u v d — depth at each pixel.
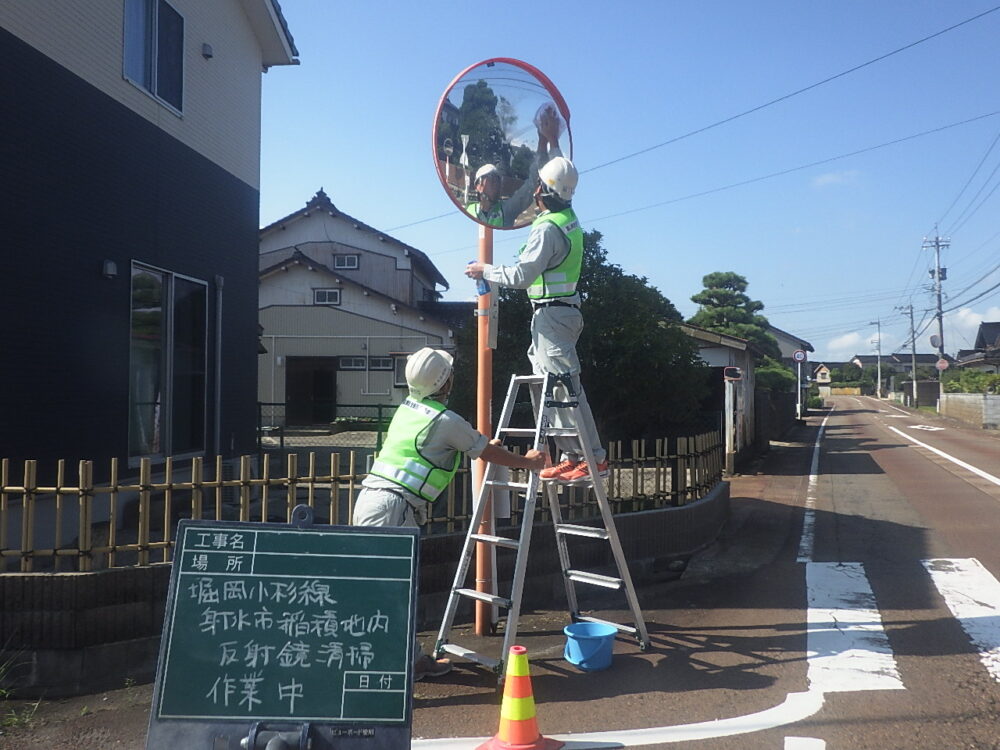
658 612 6.07
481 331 5.67
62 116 7.10
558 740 3.92
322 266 26.22
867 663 4.91
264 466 5.23
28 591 4.66
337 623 3.37
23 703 4.53
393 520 4.23
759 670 4.84
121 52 7.97
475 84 5.59
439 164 5.51
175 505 8.66
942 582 6.70
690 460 8.09
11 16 6.53
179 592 3.35
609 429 14.38
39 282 6.81
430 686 4.68
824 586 6.67
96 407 7.54
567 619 5.90
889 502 11.24
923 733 3.98
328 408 26.25
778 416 26.09
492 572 5.56
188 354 9.29
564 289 4.95
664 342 13.05
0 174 6.40
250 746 3.13
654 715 4.23
